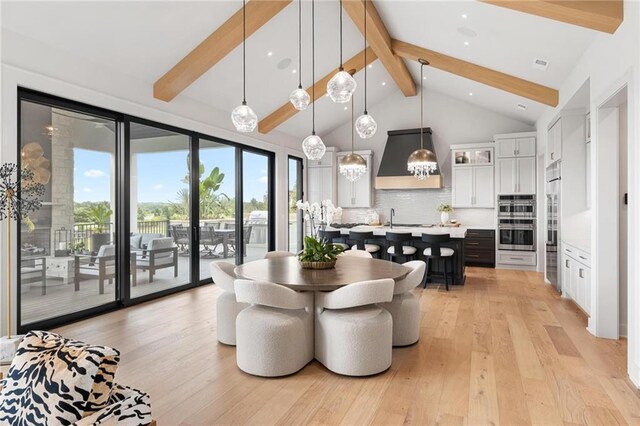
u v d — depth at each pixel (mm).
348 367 2834
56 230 3986
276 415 2320
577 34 3826
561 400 2482
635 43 2785
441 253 5809
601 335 3670
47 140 3904
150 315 4359
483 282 6320
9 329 2922
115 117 4543
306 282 3051
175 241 5504
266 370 2820
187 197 5711
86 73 4137
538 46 4441
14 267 3506
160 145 5242
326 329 2982
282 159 8148
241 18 4504
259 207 7496
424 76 7809
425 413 2336
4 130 3395
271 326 2828
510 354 3262
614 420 2252
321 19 5297
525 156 7406
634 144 2789
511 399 2498
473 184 7922
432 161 6117
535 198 7352
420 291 5680
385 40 5809
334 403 2461
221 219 6465
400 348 3422
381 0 4984
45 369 1274
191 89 5473
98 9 3666
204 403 2459
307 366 3051
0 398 1328
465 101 8328
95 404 1230
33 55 3631
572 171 5195
